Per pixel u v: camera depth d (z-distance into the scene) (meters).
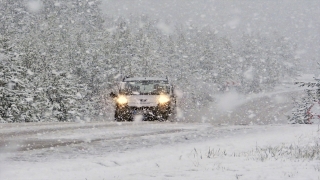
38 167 14.48
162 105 35.47
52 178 12.80
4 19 114.00
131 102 35.41
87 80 100.12
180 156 17.28
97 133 24.62
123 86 37.91
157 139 22.66
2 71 59.75
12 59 62.50
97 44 108.62
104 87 100.00
